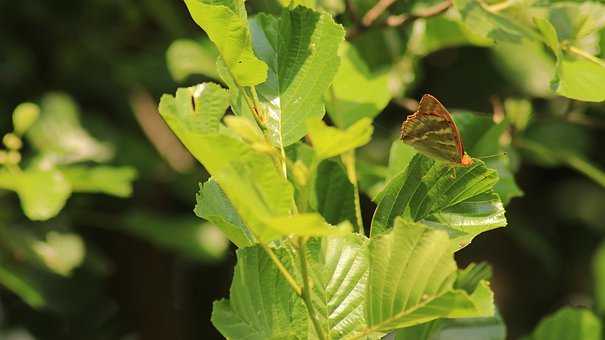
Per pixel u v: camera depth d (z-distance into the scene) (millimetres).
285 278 930
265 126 945
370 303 906
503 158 1158
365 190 1271
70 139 1794
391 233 898
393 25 1262
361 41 1292
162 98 872
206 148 854
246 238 938
